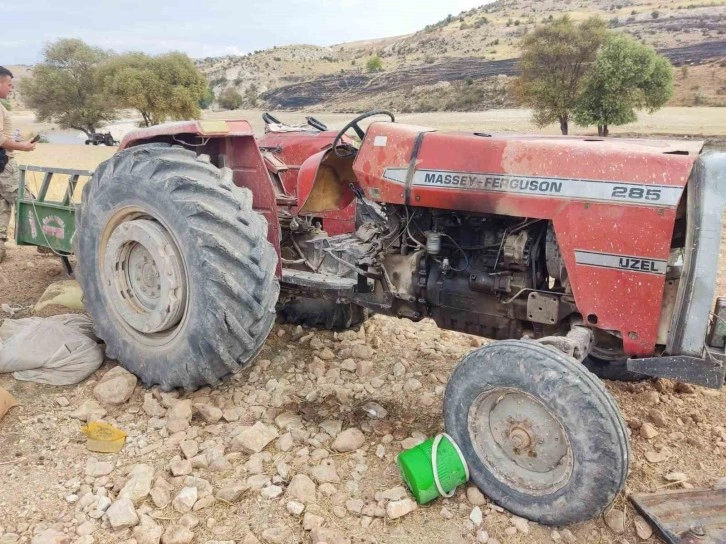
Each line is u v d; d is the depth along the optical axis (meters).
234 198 3.20
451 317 3.46
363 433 3.22
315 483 2.80
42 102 48.44
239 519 2.59
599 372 3.78
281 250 4.19
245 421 3.29
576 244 2.79
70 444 3.06
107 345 3.68
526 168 2.91
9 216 5.81
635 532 2.62
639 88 24.80
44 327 3.70
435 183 3.14
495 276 3.20
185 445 2.98
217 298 3.05
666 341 2.75
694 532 2.53
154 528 2.48
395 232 3.53
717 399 3.70
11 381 3.56
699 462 3.06
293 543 2.48
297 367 3.93
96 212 3.60
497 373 2.56
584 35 25.34
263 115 5.54
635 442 3.23
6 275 5.45
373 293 3.73
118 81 44.47
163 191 3.20
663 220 2.60
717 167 2.52
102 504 2.61
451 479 2.71
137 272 3.51
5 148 5.48
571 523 2.56
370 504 2.69
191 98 45.91
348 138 4.72
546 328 3.19
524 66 26.34
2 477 2.81
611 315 2.78
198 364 3.23
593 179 2.75
